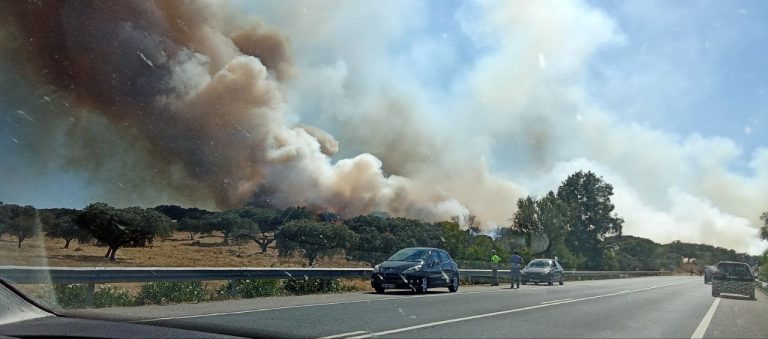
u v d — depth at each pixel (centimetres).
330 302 1409
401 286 1769
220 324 959
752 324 1172
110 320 980
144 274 1309
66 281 1159
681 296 2167
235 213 5212
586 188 6194
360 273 2042
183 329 898
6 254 1933
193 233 4988
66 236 3503
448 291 2019
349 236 4209
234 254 4138
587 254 6034
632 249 7494
